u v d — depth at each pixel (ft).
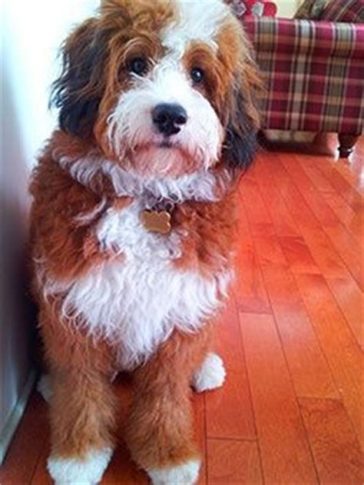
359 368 5.50
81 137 3.43
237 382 5.19
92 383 4.07
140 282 3.55
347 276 7.20
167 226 3.51
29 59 4.25
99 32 3.33
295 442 4.60
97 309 3.62
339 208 9.39
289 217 8.91
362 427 4.80
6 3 3.66
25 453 4.29
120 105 3.21
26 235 4.47
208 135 3.32
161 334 3.84
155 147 3.26
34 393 4.82
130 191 3.50
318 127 12.00
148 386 4.15
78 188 3.51
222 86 3.47
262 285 6.85
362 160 12.17
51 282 3.62
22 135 4.21
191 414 4.52
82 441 4.08
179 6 3.30
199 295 3.72
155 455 4.12
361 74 11.57
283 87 11.68
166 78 3.25
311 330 6.03
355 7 12.26
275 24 11.10
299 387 5.20
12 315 4.28
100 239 3.46
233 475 4.27
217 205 3.69
